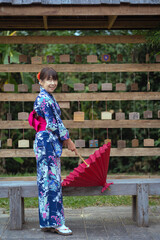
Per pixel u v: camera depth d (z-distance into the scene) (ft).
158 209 12.32
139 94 13.98
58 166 9.62
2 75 19.52
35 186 9.97
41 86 9.86
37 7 10.98
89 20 14.06
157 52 14.57
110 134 20.70
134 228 10.11
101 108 20.61
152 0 11.12
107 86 13.65
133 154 13.93
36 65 13.69
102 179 9.79
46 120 9.27
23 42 13.60
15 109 20.75
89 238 9.26
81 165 10.37
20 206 10.00
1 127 13.93
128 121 14.02
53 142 9.44
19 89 13.70
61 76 20.59
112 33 20.62
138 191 10.13
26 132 20.67
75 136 20.84
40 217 9.52
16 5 10.89
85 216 11.49
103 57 13.69
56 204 9.42
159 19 13.98
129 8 11.18
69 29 14.40
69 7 11.05
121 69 13.79
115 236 9.41
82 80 20.67
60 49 20.31
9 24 13.97
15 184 10.25
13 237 9.38
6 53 18.30
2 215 11.75
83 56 20.43
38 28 14.28
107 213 11.83
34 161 21.01
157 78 19.31
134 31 15.29
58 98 13.82
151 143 13.80
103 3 10.99
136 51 19.20
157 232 9.73
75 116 13.89
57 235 9.53
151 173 20.10
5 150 13.83
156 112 19.72
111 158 20.59
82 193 10.03
